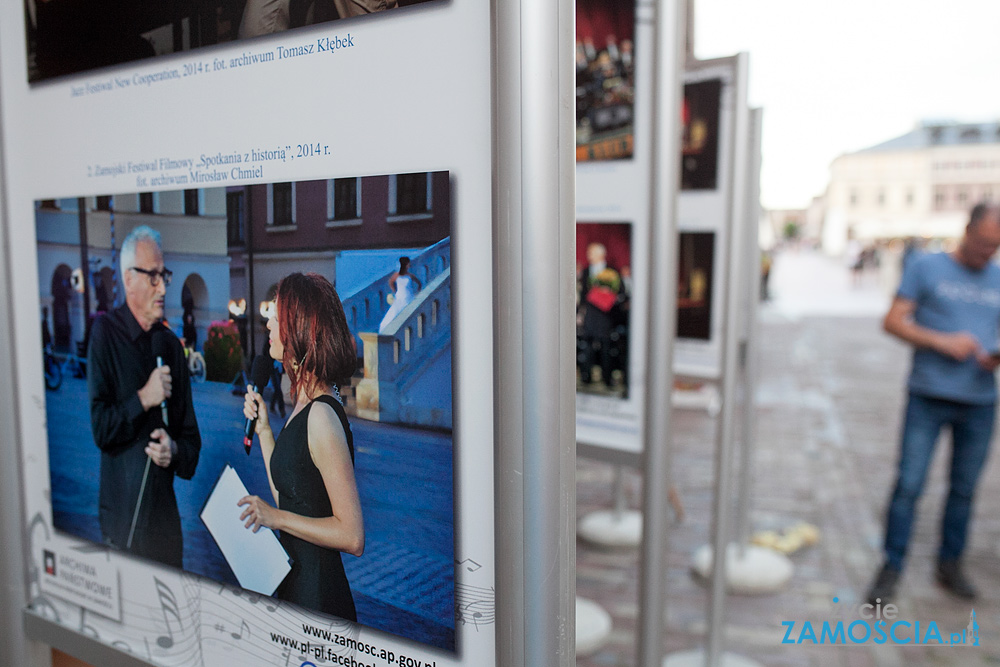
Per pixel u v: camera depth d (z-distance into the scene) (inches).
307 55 37.4
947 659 121.5
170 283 44.0
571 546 33.5
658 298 82.7
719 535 116.6
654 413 84.7
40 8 48.4
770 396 358.0
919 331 136.8
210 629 44.5
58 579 52.8
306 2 37.2
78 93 47.4
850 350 536.1
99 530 49.7
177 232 43.3
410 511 36.2
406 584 36.7
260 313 40.2
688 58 126.6
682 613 140.2
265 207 39.5
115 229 46.2
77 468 50.7
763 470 232.7
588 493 211.0
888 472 229.1
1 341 52.3
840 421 302.5
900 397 354.9
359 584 38.1
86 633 50.8
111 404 47.8
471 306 33.8
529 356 31.5
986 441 139.2
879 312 816.9
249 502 41.7
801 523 184.5
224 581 43.4
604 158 94.6
